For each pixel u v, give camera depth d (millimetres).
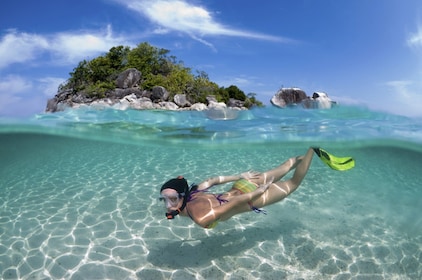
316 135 4895
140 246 2486
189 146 6141
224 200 2102
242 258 2357
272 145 5742
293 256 2395
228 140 5195
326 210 3271
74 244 2506
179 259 2322
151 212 3145
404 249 2512
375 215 3170
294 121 5352
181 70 23422
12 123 5441
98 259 2295
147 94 21344
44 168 5293
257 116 5934
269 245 2547
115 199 3521
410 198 3771
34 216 3068
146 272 2150
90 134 6094
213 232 2744
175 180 2000
